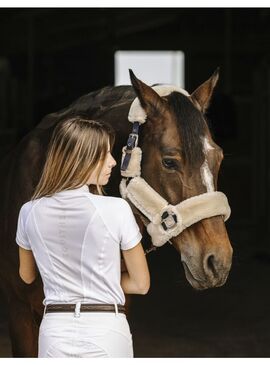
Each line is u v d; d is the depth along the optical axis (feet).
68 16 46.34
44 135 12.17
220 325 19.90
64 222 8.79
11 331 12.61
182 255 9.97
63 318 8.74
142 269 8.91
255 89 33.40
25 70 49.26
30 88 45.96
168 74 80.18
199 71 50.44
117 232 8.75
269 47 48.73
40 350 8.90
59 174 8.84
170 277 24.90
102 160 8.89
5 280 12.62
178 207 9.80
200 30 49.96
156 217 9.96
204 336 18.90
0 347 17.92
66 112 12.32
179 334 19.07
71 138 8.79
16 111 48.73
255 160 33.94
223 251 9.68
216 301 22.35
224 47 49.80
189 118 9.92
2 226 12.50
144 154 10.19
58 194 8.86
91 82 50.26
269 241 30.53
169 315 20.80
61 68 49.96
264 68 32.73
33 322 12.38
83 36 47.75
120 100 11.62
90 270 8.74
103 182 9.04
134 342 18.35
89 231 8.71
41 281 11.47
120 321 8.79
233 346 18.11
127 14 46.80
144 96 10.14
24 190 11.98
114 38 49.06
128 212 8.84
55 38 47.88
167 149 9.87
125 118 11.16
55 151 8.87
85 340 8.67
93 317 8.71
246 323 20.11
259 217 33.24
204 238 9.77
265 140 33.09
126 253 8.87
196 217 9.74
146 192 10.06
